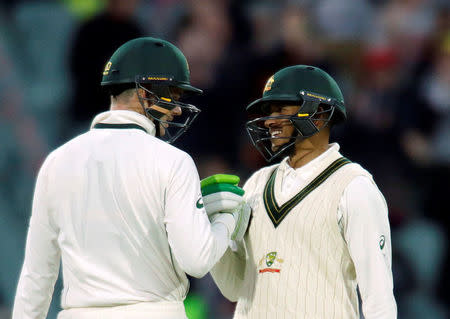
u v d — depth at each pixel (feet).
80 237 38.19
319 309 39.68
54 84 96.68
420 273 86.84
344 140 89.86
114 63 39.91
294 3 96.89
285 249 40.40
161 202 37.70
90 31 85.10
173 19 95.76
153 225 37.88
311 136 41.70
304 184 40.96
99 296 37.91
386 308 38.55
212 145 87.45
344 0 97.45
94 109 86.28
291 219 40.52
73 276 38.60
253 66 89.51
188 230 37.22
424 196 89.40
